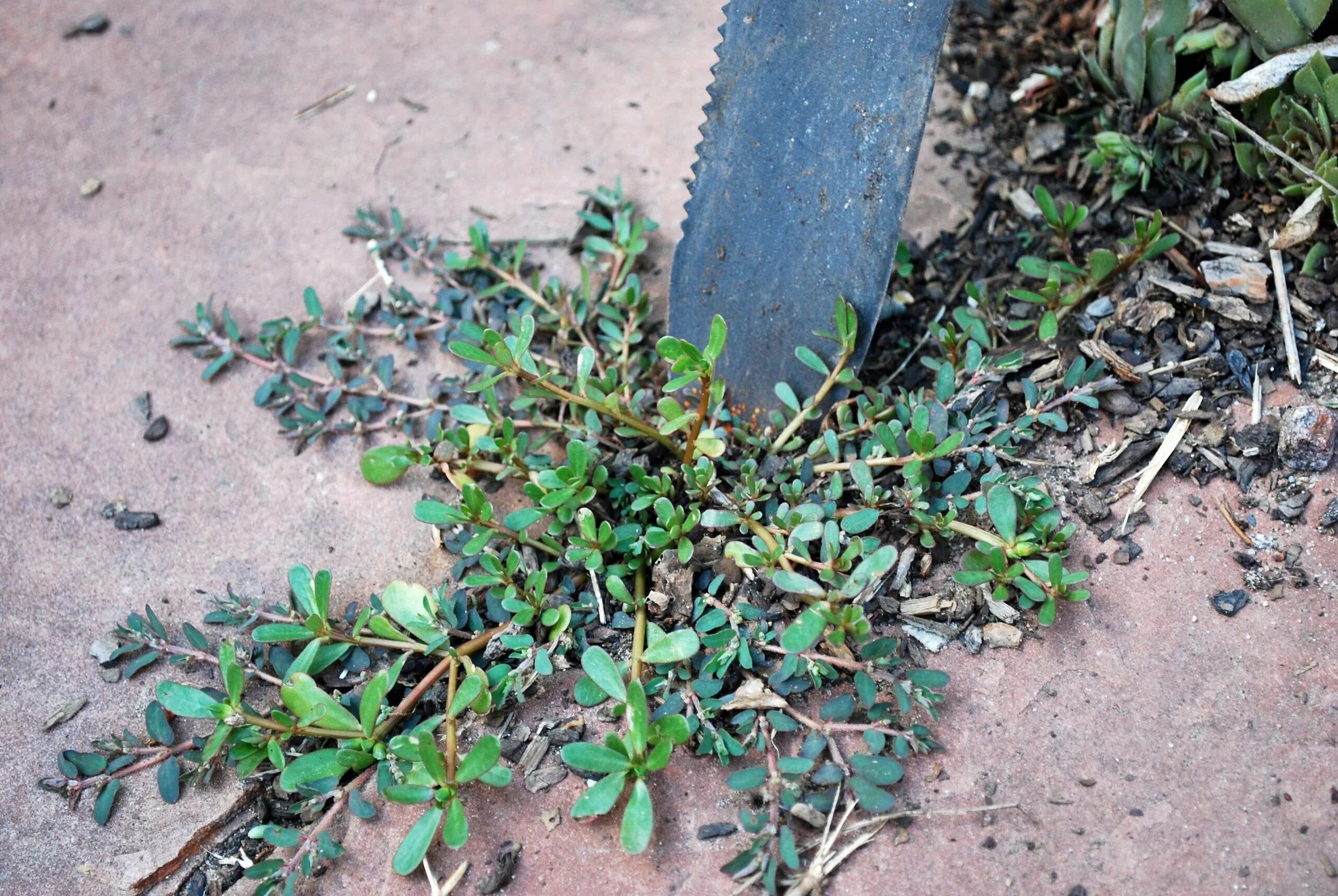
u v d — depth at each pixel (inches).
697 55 19.7
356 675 15.1
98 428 17.1
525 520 15.0
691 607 15.1
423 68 19.9
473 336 16.3
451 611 15.1
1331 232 16.1
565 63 19.8
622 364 16.6
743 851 14.0
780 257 15.8
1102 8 17.7
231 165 19.1
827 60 15.0
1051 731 14.4
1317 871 13.5
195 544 16.3
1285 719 14.2
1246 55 16.5
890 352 16.8
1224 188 16.8
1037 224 17.5
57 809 14.8
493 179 18.6
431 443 16.6
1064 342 16.3
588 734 14.7
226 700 14.2
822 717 14.2
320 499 16.5
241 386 17.3
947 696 14.6
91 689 15.4
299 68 20.0
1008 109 18.5
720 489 15.9
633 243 17.2
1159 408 15.8
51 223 18.6
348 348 17.3
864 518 14.5
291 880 14.0
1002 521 14.5
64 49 20.4
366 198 18.6
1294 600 14.8
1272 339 15.9
